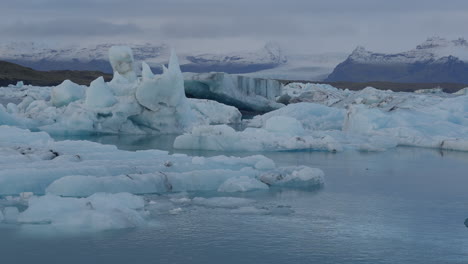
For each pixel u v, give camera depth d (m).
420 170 16.88
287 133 23.38
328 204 11.83
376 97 38.12
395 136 24.88
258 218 10.47
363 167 17.36
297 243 8.98
